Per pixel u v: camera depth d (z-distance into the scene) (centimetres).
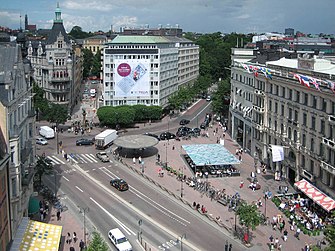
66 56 16075
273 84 10006
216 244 6569
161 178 9662
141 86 16025
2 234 4981
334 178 7506
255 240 6706
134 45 16462
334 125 7494
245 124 11906
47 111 14000
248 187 9094
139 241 6600
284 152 9381
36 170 8562
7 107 5622
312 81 7638
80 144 12456
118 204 8106
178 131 13975
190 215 7650
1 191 4991
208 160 9906
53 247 5619
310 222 7144
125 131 14300
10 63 6656
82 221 7319
